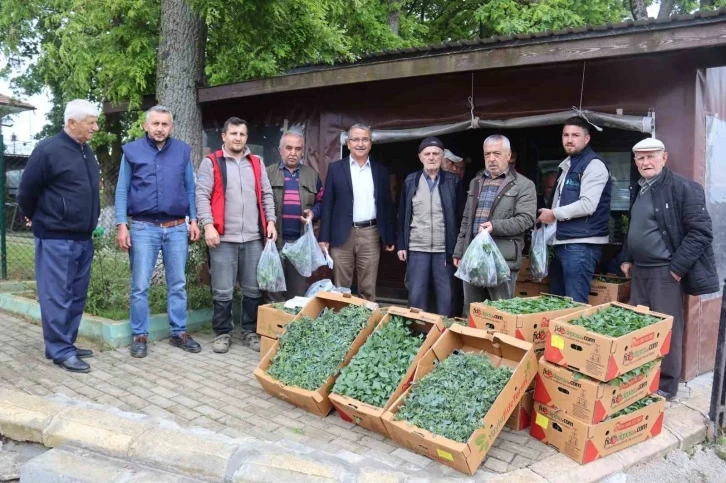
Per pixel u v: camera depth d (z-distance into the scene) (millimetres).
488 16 14445
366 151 5035
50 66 9445
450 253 4695
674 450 3363
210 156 4867
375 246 5137
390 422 3068
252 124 6852
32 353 4660
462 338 3553
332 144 6207
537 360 3383
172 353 4812
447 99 5418
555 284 4641
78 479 2916
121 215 4582
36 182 4094
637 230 4008
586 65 4672
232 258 4945
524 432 3385
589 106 4691
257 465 2842
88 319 5094
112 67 7301
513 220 4285
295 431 3346
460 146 7566
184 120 6258
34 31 10320
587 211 4105
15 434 3400
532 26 13055
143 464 3031
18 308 5941
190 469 2924
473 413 2912
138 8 6941
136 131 9000
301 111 6430
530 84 4965
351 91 6020
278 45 7246
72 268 4375
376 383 3354
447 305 4766
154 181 4602
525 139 7078
